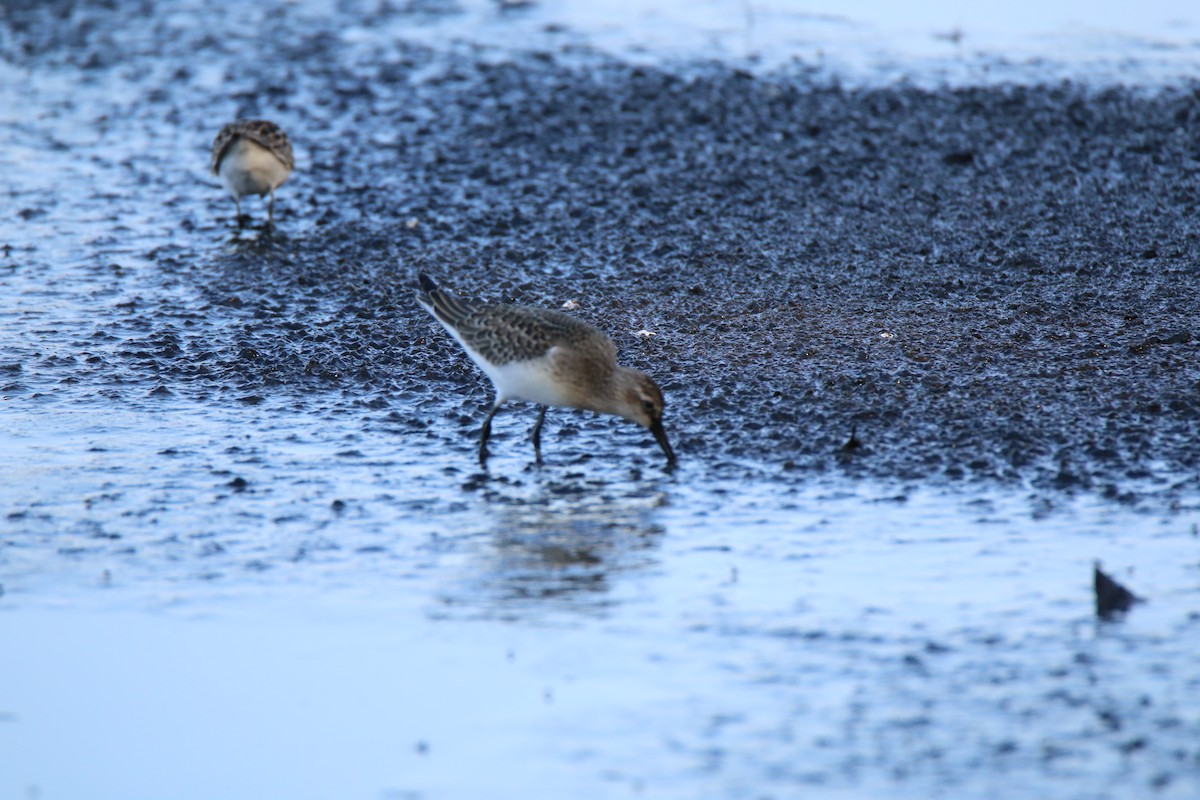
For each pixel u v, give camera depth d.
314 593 9.41
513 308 12.10
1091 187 19.17
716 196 19.30
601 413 12.22
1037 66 25.41
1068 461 11.29
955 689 7.91
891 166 20.30
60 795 7.32
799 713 7.72
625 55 26.75
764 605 9.05
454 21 29.83
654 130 22.33
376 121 23.64
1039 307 14.94
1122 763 7.11
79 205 20.22
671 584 9.41
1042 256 16.66
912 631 8.62
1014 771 7.08
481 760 7.41
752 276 16.33
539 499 11.02
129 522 10.60
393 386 13.73
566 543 10.16
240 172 18.52
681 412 12.71
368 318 15.61
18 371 14.05
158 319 15.67
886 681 8.02
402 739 7.64
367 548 10.12
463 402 13.34
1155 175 19.58
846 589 9.23
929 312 14.96
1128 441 11.62
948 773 7.08
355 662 8.49
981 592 9.12
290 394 13.52
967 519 10.32
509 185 20.27
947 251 16.95
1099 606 8.78
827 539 10.05
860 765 7.19
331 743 7.64
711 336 14.53
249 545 10.20
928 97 23.48
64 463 11.79
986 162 20.34
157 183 21.27
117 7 32.06
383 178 20.89
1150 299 15.09
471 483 11.37
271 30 29.78
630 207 19.05
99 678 8.39
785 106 23.19
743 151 21.16
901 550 9.83
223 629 8.95
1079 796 6.85
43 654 8.69
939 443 11.77
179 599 9.37
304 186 20.73
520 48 27.53
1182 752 7.19
